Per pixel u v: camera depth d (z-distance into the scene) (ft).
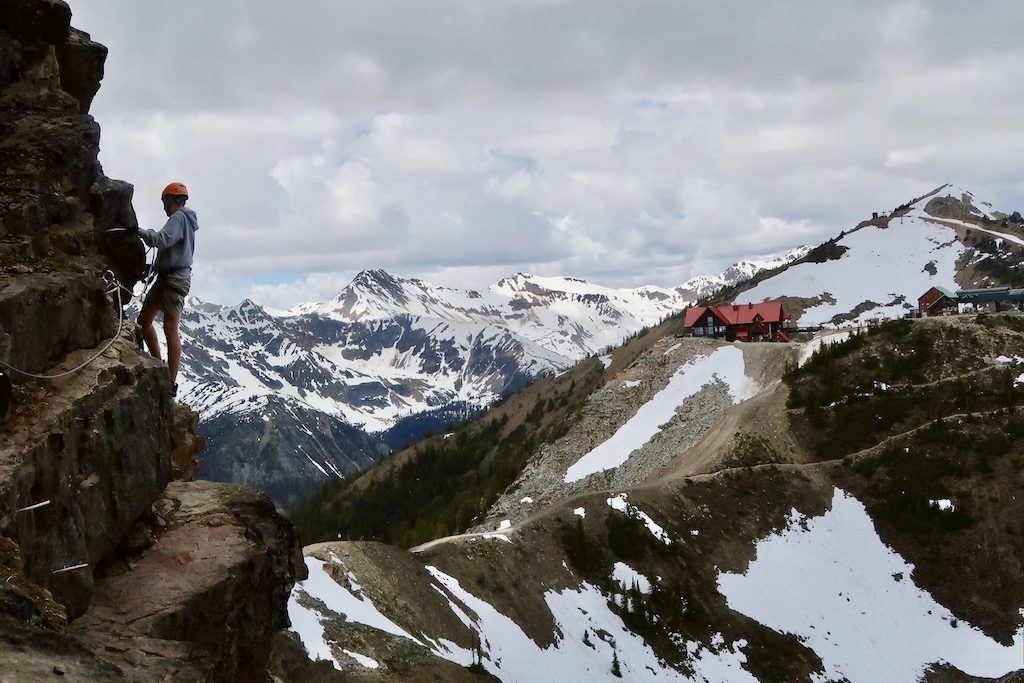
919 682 334.03
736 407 526.16
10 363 56.59
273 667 130.31
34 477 52.70
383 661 192.13
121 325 70.18
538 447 623.77
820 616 358.64
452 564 296.92
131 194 80.07
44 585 53.26
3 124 70.38
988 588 377.91
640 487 403.34
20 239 64.80
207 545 66.23
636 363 640.17
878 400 493.36
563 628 301.43
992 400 476.54
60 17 75.82
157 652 52.16
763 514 408.05
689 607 339.98
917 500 415.64
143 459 65.62
